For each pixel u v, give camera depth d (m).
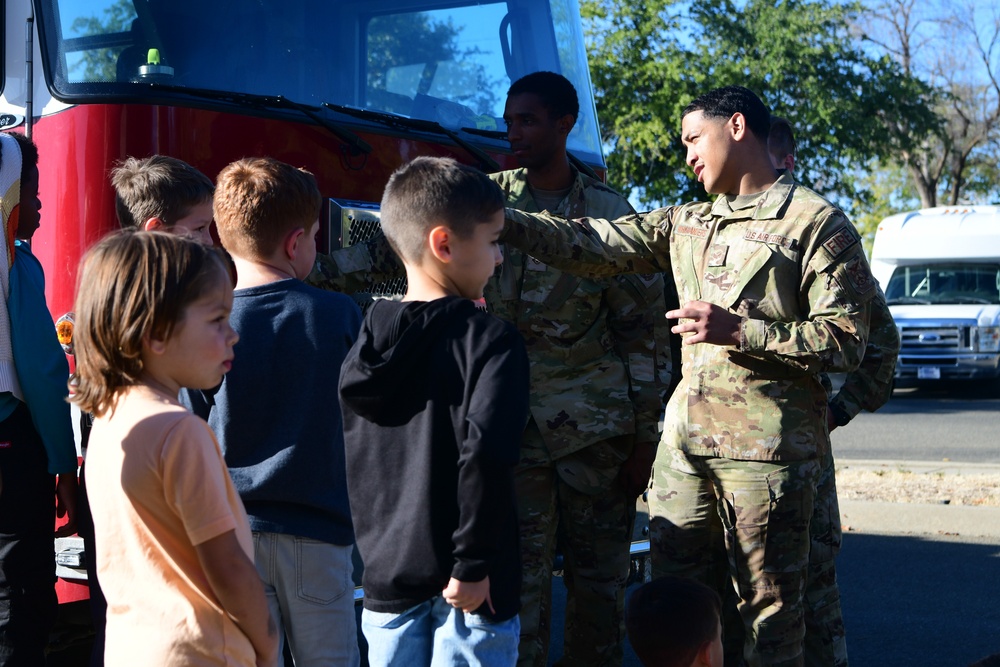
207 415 2.68
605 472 3.73
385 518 2.32
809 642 3.76
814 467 3.25
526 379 2.24
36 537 3.16
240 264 2.81
